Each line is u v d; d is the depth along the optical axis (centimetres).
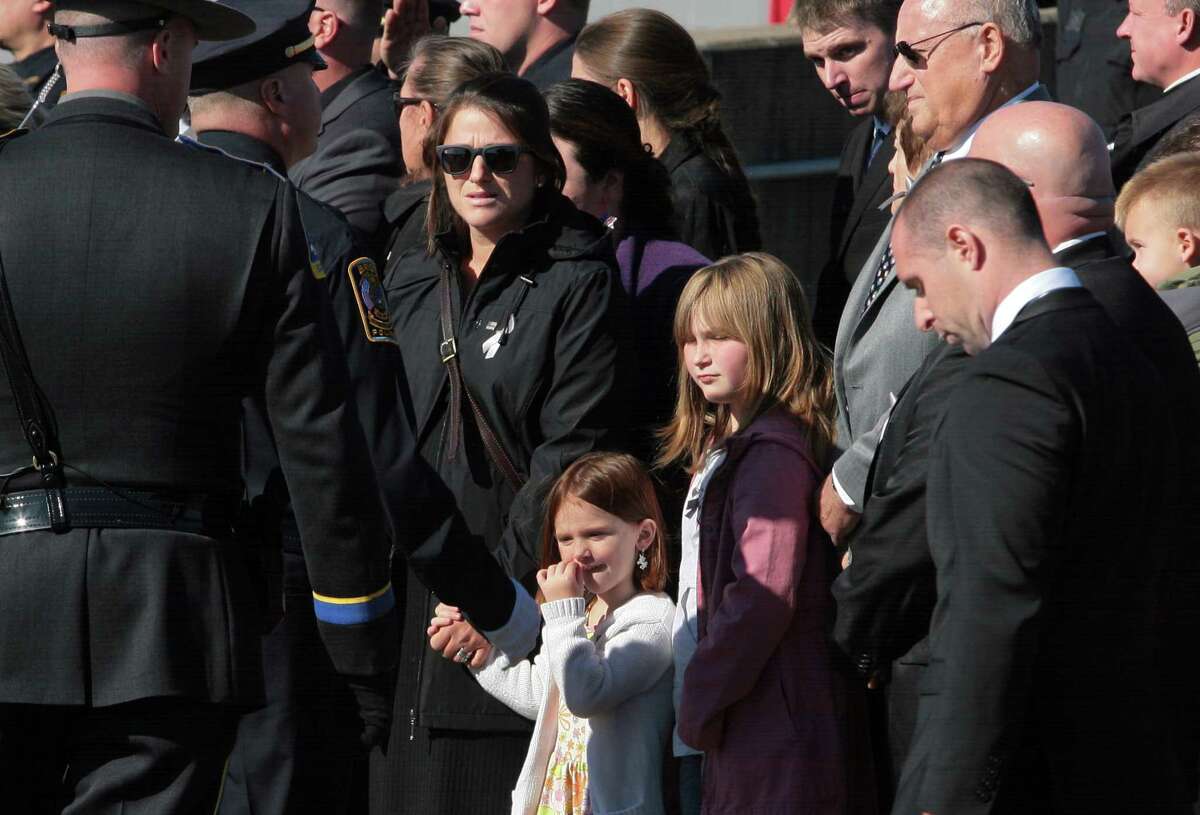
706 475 1355
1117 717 955
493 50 1739
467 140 1468
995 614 924
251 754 1322
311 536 1097
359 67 1881
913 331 1293
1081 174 1145
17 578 1030
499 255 1471
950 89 1384
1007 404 945
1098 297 1116
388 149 1817
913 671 1220
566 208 1505
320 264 1116
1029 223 1023
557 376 1452
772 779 1248
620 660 1355
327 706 1339
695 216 1728
